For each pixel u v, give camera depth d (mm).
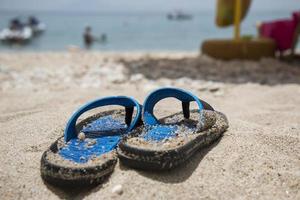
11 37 3750
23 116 764
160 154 466
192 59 1763
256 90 1117
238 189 475
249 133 605
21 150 583
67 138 546
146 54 2184
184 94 595
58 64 1782
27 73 1521
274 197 467
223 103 912
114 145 529
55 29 6461
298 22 1749
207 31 6184
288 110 848
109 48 3203
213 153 540
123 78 1344
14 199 478
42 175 497
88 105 571
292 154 563
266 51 1696
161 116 694
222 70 1485
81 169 464
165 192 463
